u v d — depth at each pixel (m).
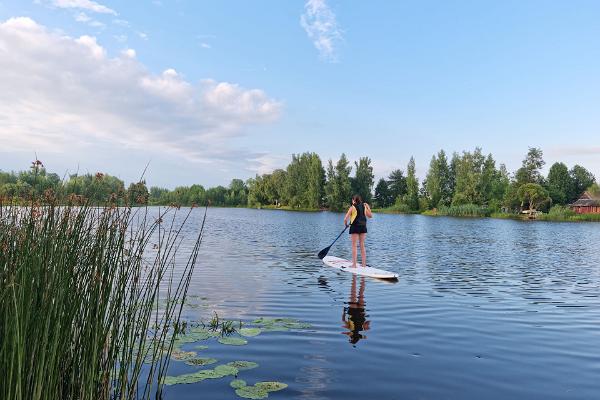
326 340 5.59
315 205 90.06
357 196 12.16
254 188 106.56
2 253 2.89
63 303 3.02
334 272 11.73
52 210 3.38
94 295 3.23
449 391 4.03
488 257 16.39
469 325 6.52
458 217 70.25
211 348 5.12
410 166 93.69
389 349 5.29
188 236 22.72
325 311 7.25
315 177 89.81
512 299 8.61
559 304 8.20
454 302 8.19
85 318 3.31
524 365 4.80
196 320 6.41
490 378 4.39
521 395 3.97
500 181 96.06
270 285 9.59
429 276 11.49
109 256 3.62
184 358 4.75
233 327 6.07
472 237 27.11
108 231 3.70
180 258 13.74
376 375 4.40
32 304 2.81
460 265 13.93
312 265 13.02
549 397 3.94
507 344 5.59
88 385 2.96
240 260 13.84
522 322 6.76
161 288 8.78
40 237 3.24
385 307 7.66
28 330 2.73
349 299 8.27
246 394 3.82
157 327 3.76
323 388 4.02
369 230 33.69
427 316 7.04
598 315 7.31
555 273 12.49
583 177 108.00
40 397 2.62
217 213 68.00
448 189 98.31
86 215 3.73
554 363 4.89
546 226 43.94
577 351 5.34
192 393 3.81
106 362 3.31
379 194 111.75
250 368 4.50
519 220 60.88
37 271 2.90
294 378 4.26
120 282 3.55
